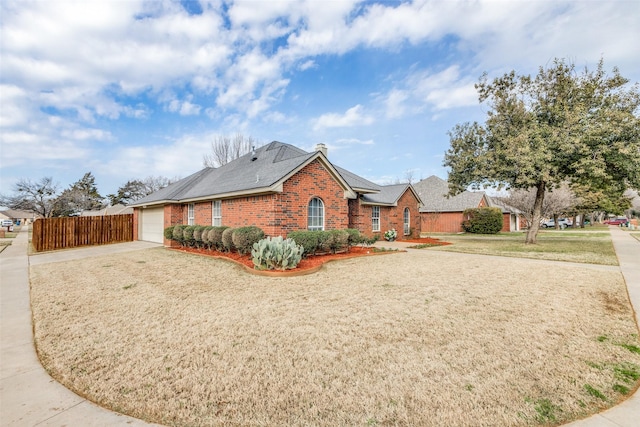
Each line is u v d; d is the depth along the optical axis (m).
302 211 11.94
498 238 23.06
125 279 8.00
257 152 17.80
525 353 3.67
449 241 20.12
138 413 2.62
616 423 2.46
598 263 10.21
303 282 7.42
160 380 3.12
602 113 12.87
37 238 16.20
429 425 2.43
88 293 6.62
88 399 2.84
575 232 29.73
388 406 2.66
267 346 3.88
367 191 17.30
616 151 12.66
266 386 2.98
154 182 54.09
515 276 8.09
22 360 3.64
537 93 15.20
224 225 13.81
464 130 17.31
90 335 4.31
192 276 8.22
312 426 2.42
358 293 6.37
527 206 26.05
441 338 4.10
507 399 2.77
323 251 11.83
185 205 17.50
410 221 21.77
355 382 3.04
